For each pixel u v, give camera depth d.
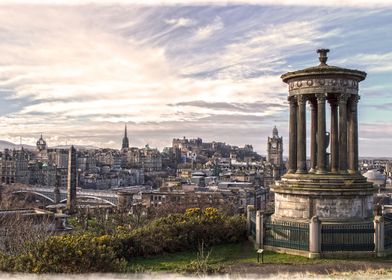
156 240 30.06
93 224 120.06
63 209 165.75
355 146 34.09
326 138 34.22
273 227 30.77
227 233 33.56
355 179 32.34
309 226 28.73
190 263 26.09
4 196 197.88
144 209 147.25
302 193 31.72
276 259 28.30
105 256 23.31
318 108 33.16
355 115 34.16
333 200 31.39
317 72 32.91
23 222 76.75
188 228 31.98
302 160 33.66
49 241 23.11
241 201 182.50
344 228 28.59
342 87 33.12
